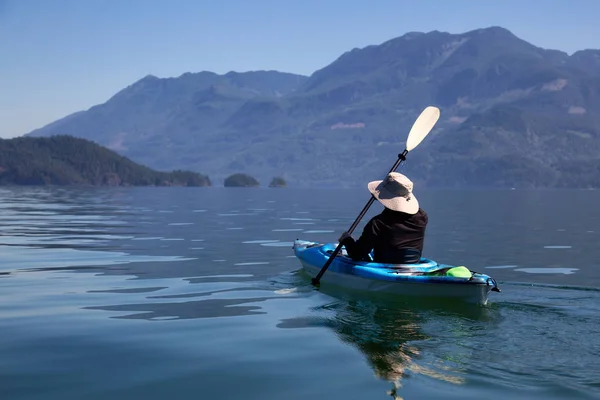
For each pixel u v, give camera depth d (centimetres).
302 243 1085
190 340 597
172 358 536
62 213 2988
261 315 708
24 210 3272
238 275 1023
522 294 805
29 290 871
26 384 467
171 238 1686
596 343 562
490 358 518
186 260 1220
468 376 475
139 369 505
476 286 712
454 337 587
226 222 2411
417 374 482
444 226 2291
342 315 697
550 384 456
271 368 505
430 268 799
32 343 583
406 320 661
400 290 785
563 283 961
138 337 608
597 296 789
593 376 472
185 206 4109
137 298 818
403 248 804
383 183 819
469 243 1625
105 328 645
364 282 830
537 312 694
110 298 816
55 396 442
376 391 446
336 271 882
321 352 550
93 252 1343
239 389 455
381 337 594
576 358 516
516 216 3116
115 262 1183
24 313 717
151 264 1158
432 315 684
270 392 448
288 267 1122
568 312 693
